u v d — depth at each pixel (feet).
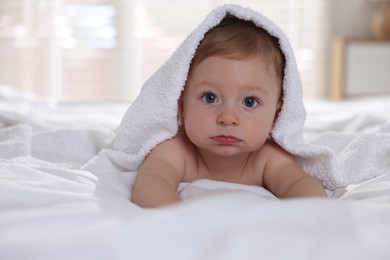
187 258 1.32
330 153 2.81
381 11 11.93
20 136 3.42
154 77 2.99
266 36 2.84
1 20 11.62
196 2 12.26
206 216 1.46
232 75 2.67
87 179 2.53
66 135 3.54
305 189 2.67
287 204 1.57
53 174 2.51
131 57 12.11
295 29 12.57
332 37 12.60
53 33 11.76
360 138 3.09
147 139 3.04
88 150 3.48
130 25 12.04
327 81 12.62
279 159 2.94
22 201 2.00
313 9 12.53
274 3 12.49
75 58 11.95
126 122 3.06
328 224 1.47
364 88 11.84
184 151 2.94
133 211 1.89
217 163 2.94
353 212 1.71
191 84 2.77
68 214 1.72
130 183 2.82
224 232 1.40
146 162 2.87
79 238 1.38
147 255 1.32
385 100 7.80
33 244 1.36
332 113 6.10
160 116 2.91
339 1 12.57
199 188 2.68
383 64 11.78
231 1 12.39
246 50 2.71
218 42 2.74
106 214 1.74
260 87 2.71
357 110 6.32
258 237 1.36
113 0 11.94
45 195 2.05
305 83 12.67
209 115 2.68
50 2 11.70
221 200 1.58
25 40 11.71
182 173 2.92
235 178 2.99
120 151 3.07
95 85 12.09
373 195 2.35
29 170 2.41
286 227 1.44
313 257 1.30
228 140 2.68
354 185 2.83
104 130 3.63
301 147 2.89
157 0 12.17
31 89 11.84
